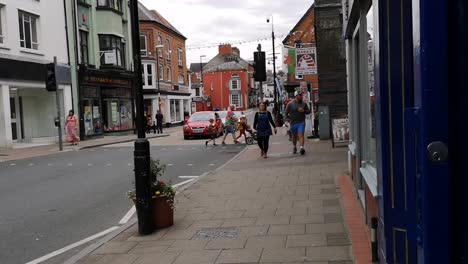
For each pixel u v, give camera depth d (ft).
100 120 104.78
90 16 103.60
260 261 16.89
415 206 7.82
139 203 21.63
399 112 9.63
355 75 23.89
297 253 17.44
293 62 91.20
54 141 89.40
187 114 188.75
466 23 6.63
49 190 36.29
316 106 69.15
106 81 106.63
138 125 21.70
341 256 16.78
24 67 80.12
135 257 18.49
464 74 6.68
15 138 86.48
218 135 93.25
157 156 58.65
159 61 167.53
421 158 7.00
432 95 6.70
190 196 29.99
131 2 21.21
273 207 25.36
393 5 9.74
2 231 24.50
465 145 6.74
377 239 14.80
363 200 20.97
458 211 6.84
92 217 27.09
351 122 30.37
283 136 80.53
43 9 86.48
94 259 18.56
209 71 300.81
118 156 60.70
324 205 24.89
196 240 20.16
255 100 337.72
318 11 61.21
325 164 40.22
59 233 23.88
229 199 28.32
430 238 6.89
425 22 6.67
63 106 91.91
